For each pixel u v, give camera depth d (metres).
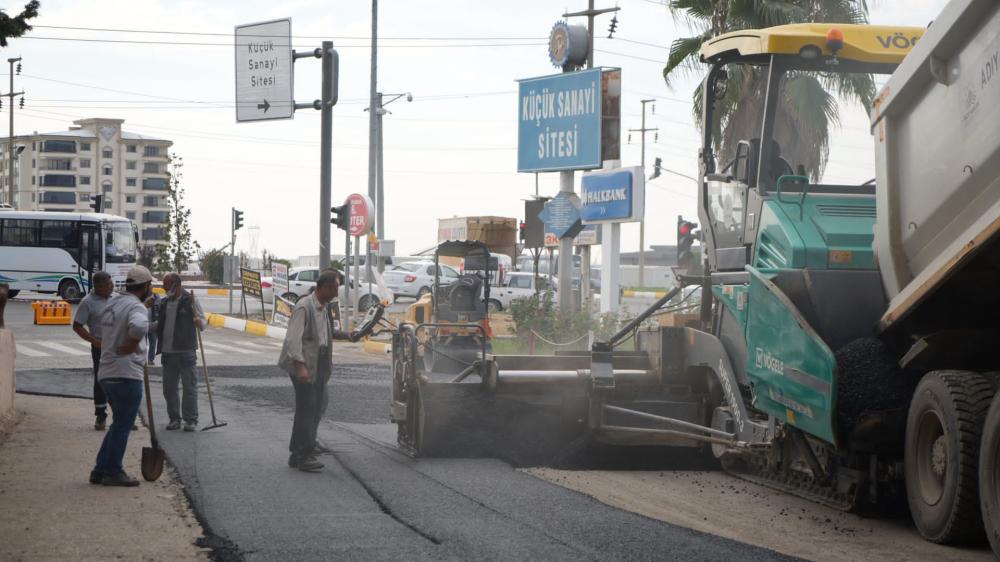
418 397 11.05
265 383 18.47
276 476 9.76
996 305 7.49
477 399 11.02
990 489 6.68
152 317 16.25
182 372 12.89
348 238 29.78
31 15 16.80
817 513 8.37
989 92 6.85
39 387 17.45
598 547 6.96
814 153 9.47
